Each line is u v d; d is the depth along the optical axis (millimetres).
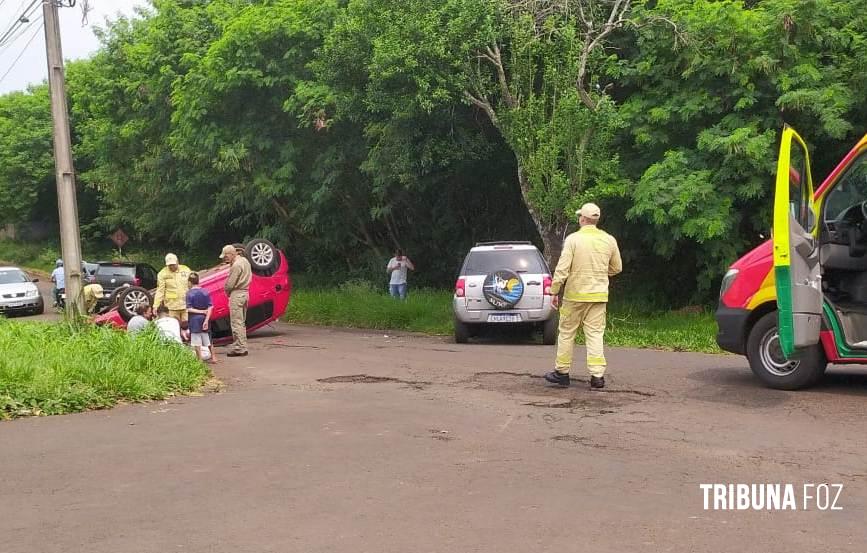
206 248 39500
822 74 15766
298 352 14430
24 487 5707
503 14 17641
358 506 5262
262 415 8172
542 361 12367
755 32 16266
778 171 8242
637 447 6781
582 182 17234
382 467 6172
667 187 16156
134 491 5602
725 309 9789
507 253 15312
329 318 21891
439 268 26734
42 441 7074
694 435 7199
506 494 5516
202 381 10344
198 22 28844
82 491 5609
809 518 5066
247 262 14250
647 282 20469
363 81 20562
